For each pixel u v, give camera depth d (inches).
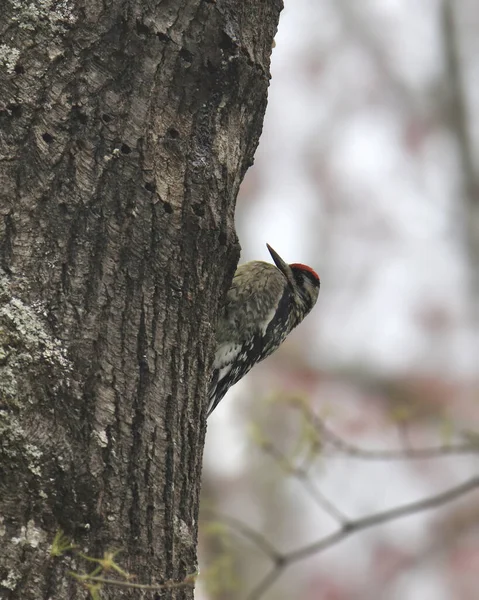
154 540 264.8
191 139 297.3
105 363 264.8
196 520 283.9
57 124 272.8
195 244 293.6
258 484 801.6
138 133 283.7
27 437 248.7
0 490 243.8
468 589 829.2
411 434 868.6
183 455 279.3
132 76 285.6
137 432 267.0
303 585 805.9
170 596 267.0
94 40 280.4
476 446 507.2
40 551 244.1
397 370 898.1
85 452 255.6
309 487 499.8
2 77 270.7
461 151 1051.9
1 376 249.8
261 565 786.2
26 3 275.4
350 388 893.2
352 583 817.5
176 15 294.8
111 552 254.8
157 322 278.8
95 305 266.8
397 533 841.5
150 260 280.8
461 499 854.5
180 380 282.5
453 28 1100.5
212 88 303.7
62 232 266.8
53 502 248.5
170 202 287.9
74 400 257.3
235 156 310.3
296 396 499.2
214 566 452.1
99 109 278.5
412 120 1067.3
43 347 256.4
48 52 275.1
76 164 272.8
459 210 1017.5
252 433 503.5
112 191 276.7
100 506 255.0
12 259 259.9
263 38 322.3
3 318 254.1
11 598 239.1
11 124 268.8
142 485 264.5
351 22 1096.2
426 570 837.8
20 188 265.4
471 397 887.1
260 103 324.8
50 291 261.7
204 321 295.9
